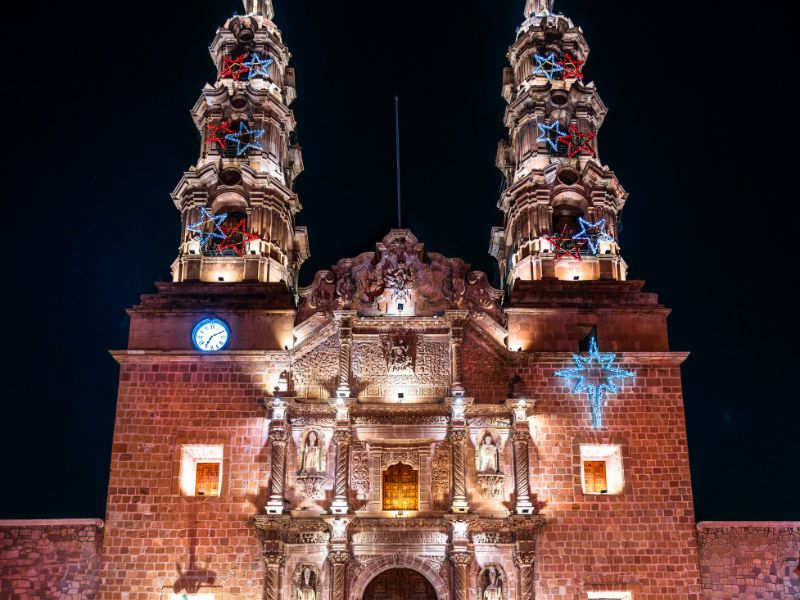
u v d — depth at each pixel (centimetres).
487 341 4247
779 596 3888
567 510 3978
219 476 4094
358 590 3878
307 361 4241
